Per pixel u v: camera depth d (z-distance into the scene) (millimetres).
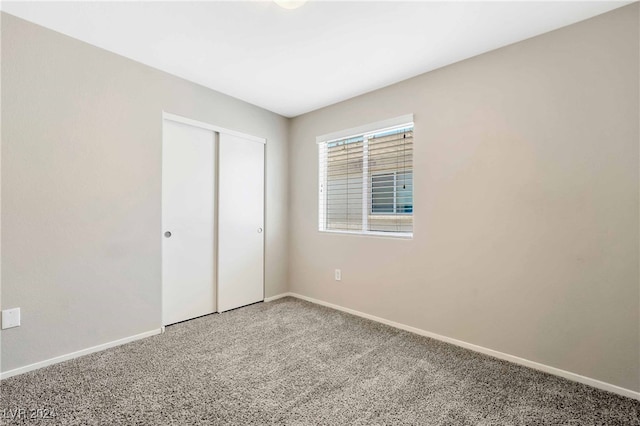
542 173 1956
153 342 2340
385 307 2785
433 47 2131
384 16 1796
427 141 2498
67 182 2031
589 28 1791
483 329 2213
